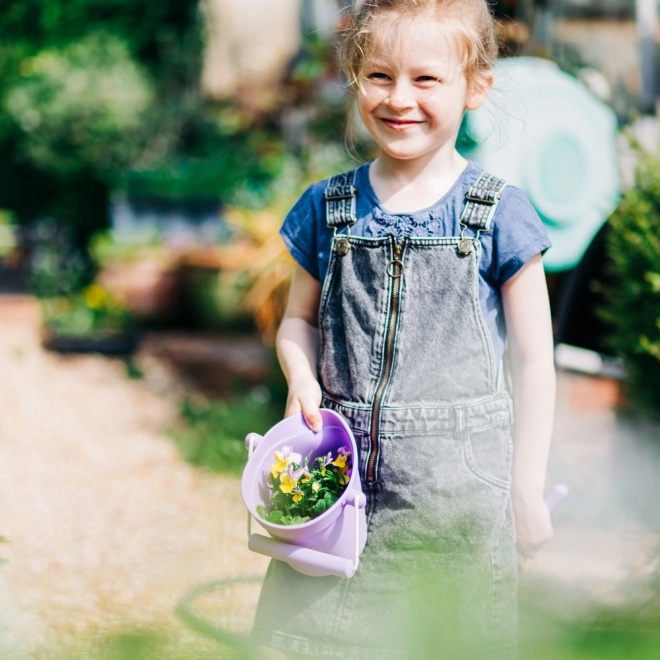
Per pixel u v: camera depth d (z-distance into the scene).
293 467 1.83
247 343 8.10
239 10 9.21
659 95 4.92
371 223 1.91
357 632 1.82
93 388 6.28
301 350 2.05
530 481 1.85
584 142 3.70
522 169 3.55
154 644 1.23
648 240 3.37
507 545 1.84
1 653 2.25
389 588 1.82
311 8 8.62
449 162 1.93
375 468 1.84
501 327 1.93
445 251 1.84
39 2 8.84
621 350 3.53
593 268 3.87
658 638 1.12
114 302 8.02
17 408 5.61
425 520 1.81
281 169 6.98
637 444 3.55
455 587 1.80
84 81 8.67
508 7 4.59
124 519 3.71
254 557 3.31
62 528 3.56
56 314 7.78
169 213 10.34
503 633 1.82
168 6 9.02
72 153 8.77
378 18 1.85
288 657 1.86
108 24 9.11
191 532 3.57
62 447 4.82
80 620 2.69
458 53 1.85
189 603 2.86
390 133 1.86
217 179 9.53
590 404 4.04
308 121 6.40
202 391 6.17
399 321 1.85
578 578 2.74
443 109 1.85
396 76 1.84
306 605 1.85
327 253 1.98
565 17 4.72
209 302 8.58
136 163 9.59
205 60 9.38
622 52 4.85
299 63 8.56
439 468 1.81
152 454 4.71
